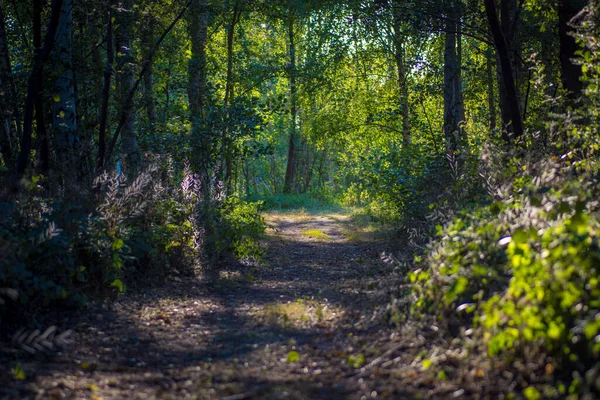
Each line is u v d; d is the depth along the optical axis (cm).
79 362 509
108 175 920
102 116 1013
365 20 1938
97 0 1060
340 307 705
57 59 966
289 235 1891
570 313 396
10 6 1326
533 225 488
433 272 558
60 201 705
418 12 1388
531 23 1512
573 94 1016
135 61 1103
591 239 443
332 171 5122
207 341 604
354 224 2162
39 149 960
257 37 2698
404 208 1409
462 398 376
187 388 449
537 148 894
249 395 412
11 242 559
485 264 517
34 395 414
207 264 1071
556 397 350
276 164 5247
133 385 458
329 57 2511
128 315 689
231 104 1501
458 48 2067
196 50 1806
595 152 821
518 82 1532
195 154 1422
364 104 2430
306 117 3039
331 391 420
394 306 583
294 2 2220
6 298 571
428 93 1811
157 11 1242
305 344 568
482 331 434
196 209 1107
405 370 438
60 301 657
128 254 844
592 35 752
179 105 1541
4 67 1063
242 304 794
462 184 830
